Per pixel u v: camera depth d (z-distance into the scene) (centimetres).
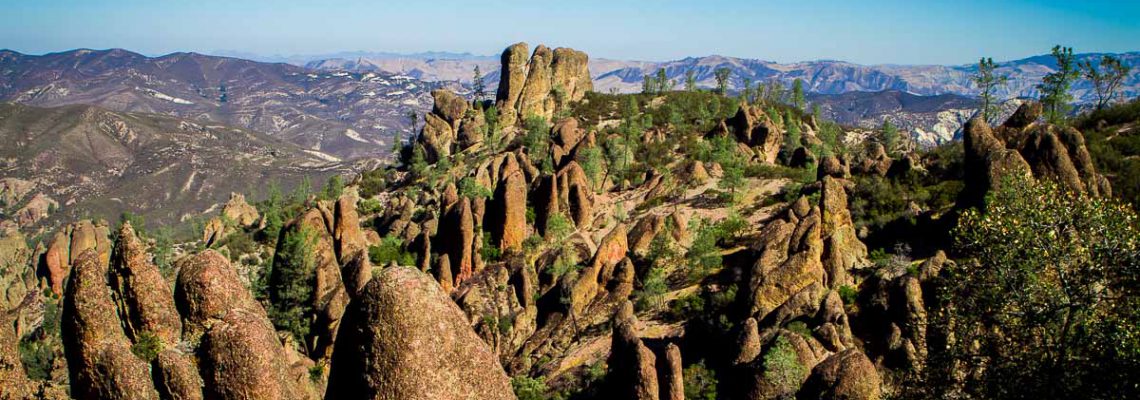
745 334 4703
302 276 7488
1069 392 2538
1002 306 2856
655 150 14362
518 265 8375
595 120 18475
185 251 12812
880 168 8369
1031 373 2673
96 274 2503
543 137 15688
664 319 6625
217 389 2222
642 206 10500
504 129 18225
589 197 10456
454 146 17888
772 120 16588
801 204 7256
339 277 7562
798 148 13350
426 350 1742
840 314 4669
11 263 11488
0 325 2372
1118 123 7906
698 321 6091
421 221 11550
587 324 7231
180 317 2667
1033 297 2784
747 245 7756
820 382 3838
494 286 7956
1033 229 2820
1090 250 2694
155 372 2305
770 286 5628
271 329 2414
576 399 5575
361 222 13025
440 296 1812
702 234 7731
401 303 1755
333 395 1866
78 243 11269
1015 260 2872
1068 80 9144
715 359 5281
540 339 7381
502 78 19388
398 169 18438
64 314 2495
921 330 4306
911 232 6456
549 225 9162
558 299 7650
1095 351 2553
